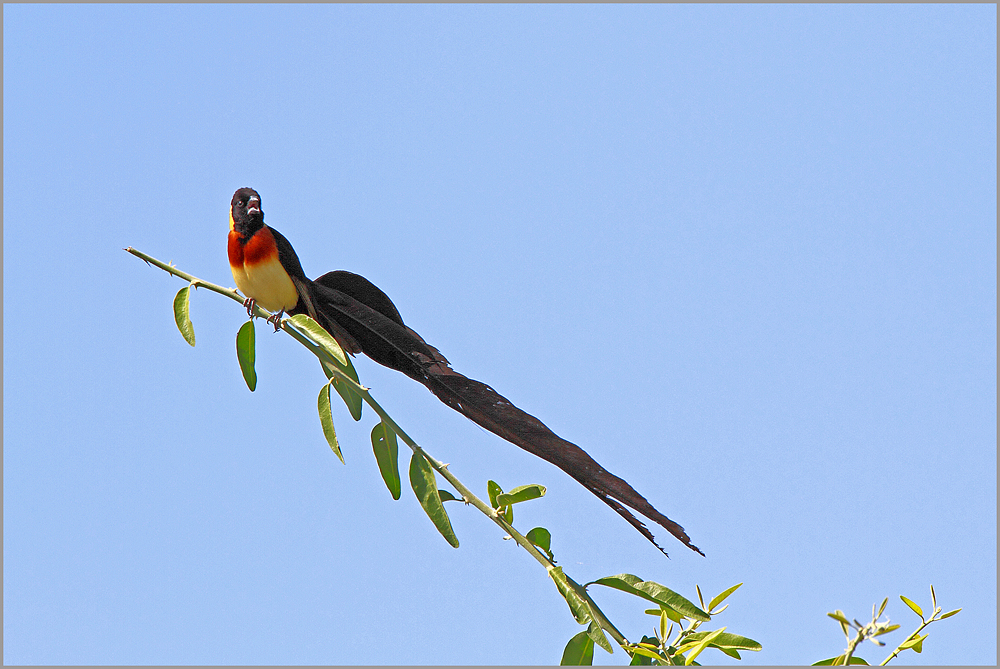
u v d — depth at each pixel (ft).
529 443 21.34
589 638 19.90
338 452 22.38
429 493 21.62
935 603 19.20
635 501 20.12
